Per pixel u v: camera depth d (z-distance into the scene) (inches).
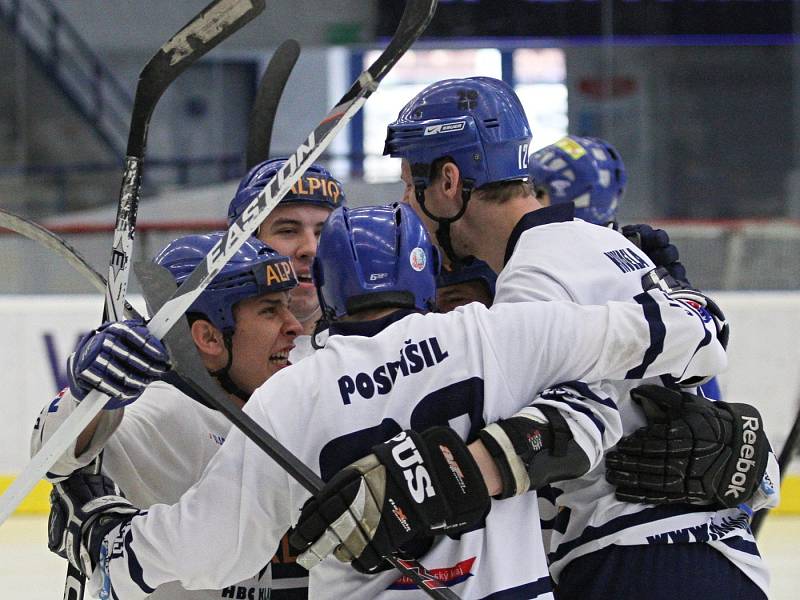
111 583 274.2
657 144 1227.9
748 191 1210.6
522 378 257.3
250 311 315.6
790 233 975.0
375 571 252.4
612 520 284.7
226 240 263.9
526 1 1262.3
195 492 257.0
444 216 322.0
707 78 1221.7
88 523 283.0
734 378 938.1
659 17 1229.1
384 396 251.8
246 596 303.1
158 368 258.2
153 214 1237.7
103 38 1321.4
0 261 969.5
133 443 315.3
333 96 1316.4
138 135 285.7
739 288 981.2
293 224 387.5
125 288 287.0
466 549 250.8
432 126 316.5
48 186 1279.5
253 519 252.2
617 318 262.4
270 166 393.4
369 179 1262.3
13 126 1291.8
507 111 315.3
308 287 390.3
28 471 267.0
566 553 290.7
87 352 254.1
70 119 1310.3
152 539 258.8
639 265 294.5
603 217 510.9
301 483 243.0
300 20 1299.2
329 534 242.2
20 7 1294.3
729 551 287.1
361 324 262.7
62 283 973.8
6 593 671.8
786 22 1225.4
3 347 929.5
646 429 284.5
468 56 1296.8
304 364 258.1
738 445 285.9
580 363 260.2
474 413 253.0
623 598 282.4
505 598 251.8
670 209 1218.6
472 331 256.8
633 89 1235.2
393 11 1307.8
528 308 261.4
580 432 255.6
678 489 279.4
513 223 315.6
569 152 504.4
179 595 306.8
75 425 262.2
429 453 242.1
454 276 334.0
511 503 256.8
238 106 1278.3
